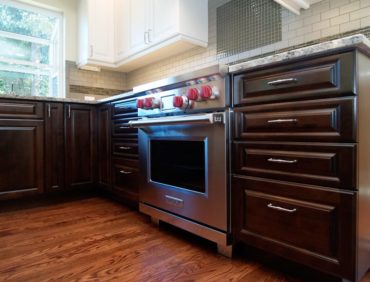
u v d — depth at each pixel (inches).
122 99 84.0
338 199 37.7
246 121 48.3
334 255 38.3
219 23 84.6
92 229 67.2
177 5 81.4
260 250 52.9
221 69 50.3
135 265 49.0
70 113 93.2
